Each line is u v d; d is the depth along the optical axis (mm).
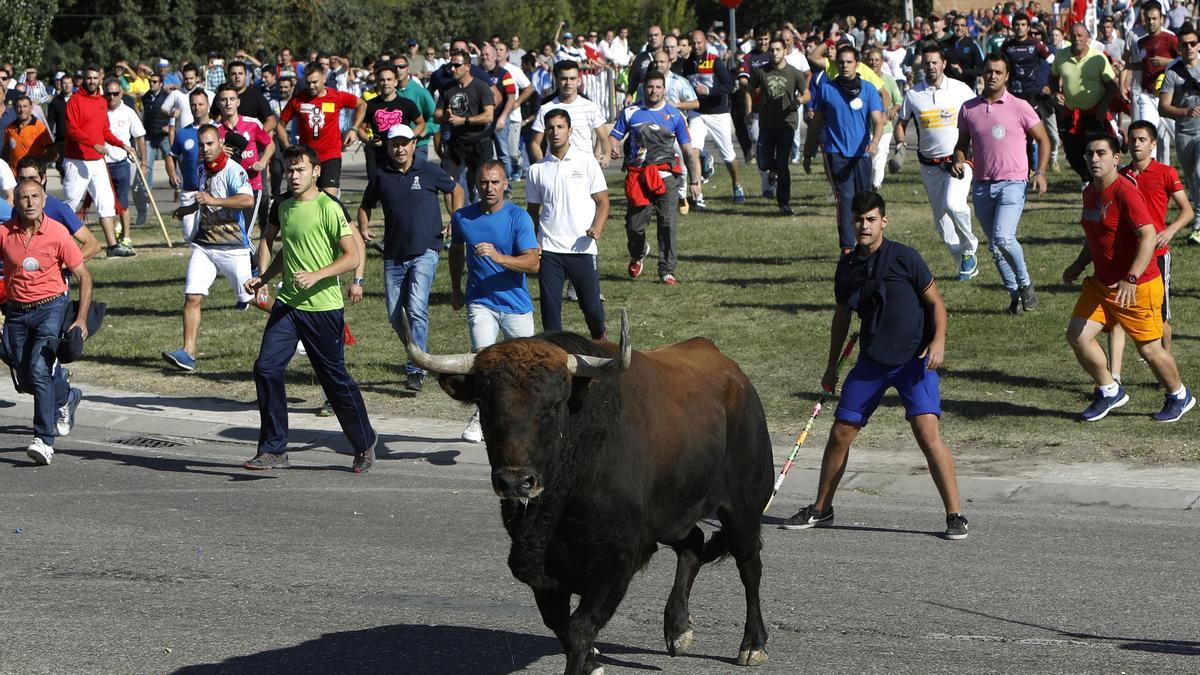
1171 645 8234
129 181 26625
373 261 23531
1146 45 23938
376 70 22391
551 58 42000
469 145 23062
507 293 13609
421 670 8078
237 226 17000
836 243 22984
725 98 27234
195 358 18156
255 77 38656
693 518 7777
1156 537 10648
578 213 14320
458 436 14555
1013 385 15023
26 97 25078
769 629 8742
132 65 72750
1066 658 8047
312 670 8070
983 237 23125
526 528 6773
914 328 10609
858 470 12836
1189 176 20969
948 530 10805
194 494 12625
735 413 8031
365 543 10891
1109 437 13289
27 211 13523
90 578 9977
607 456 6875
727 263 21797
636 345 17234
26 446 14742
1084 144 23656
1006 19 39688
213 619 9008
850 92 19875
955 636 8492
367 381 16656
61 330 13781
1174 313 17484
